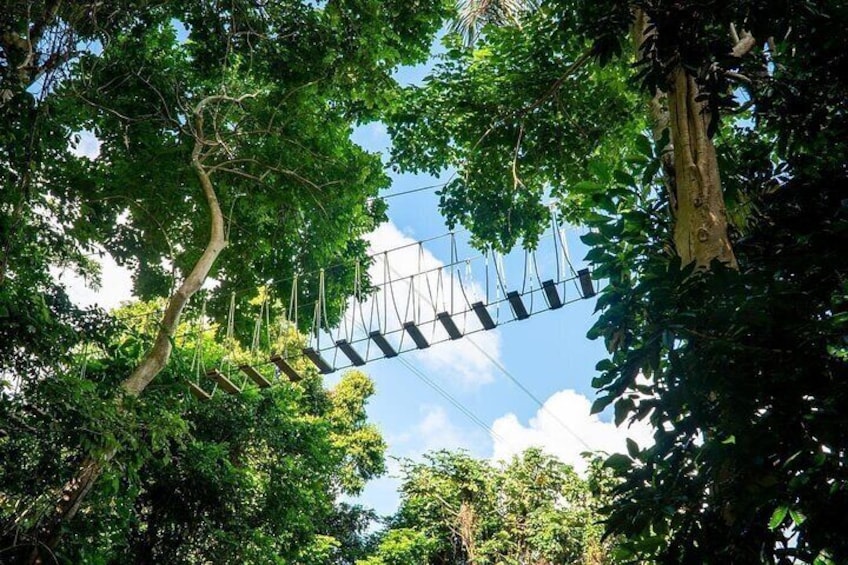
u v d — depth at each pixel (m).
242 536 16.17
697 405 3.88
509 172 13.68
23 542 9.46
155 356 11.05
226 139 14.21
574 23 9.64
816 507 3.29
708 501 3.88
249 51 12.38
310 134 14.17
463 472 27.44
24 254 9.67
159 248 15.05
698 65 4.60
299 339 24.28
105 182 13.64
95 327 10.30
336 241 15.11
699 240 4.71
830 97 4.96
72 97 12.09
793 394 3.47
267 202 14.52
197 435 17.19
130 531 15.71
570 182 13.40
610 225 4.85
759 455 3.44
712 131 4.61
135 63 12.77
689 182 4.89
